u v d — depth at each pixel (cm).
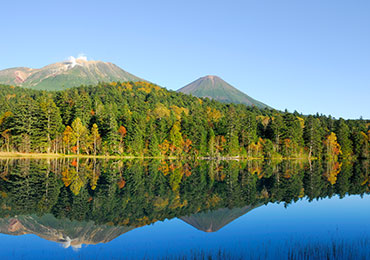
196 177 4578
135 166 6444
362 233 1847
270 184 3922
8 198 2623
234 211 2427
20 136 8519
